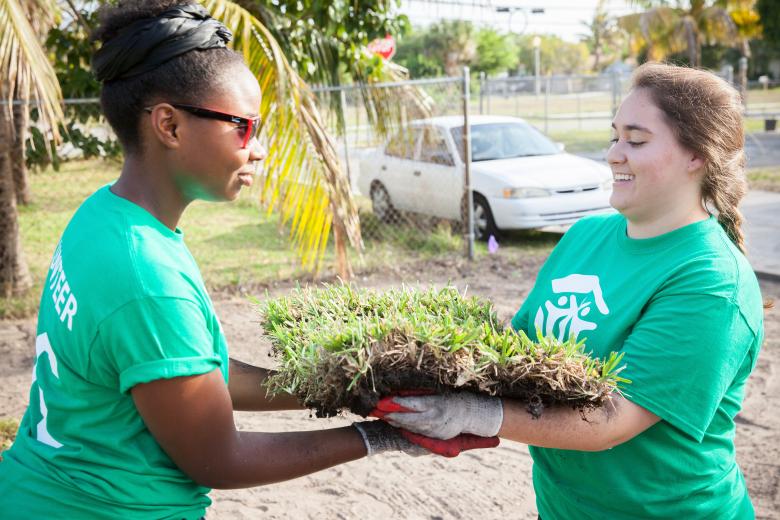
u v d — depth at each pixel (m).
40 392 1.57
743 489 1.87
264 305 1.96
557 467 1.87
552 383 1.44
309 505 3.67
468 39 52.19
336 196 5.92
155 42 1.42
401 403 1.45
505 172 9.28
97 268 1.40
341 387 1.44
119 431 1.45
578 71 72.56
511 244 9.52
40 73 5.31
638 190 1.73
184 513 1.54
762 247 8.67
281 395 1.85
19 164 11.52
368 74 8.00
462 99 8.38
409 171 10.07
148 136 1.48
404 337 1.46
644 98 1.72
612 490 1.76
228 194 1.55
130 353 1.37
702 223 1.75
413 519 3.54
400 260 8.62
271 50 5.68
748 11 19.95
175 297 1.39
